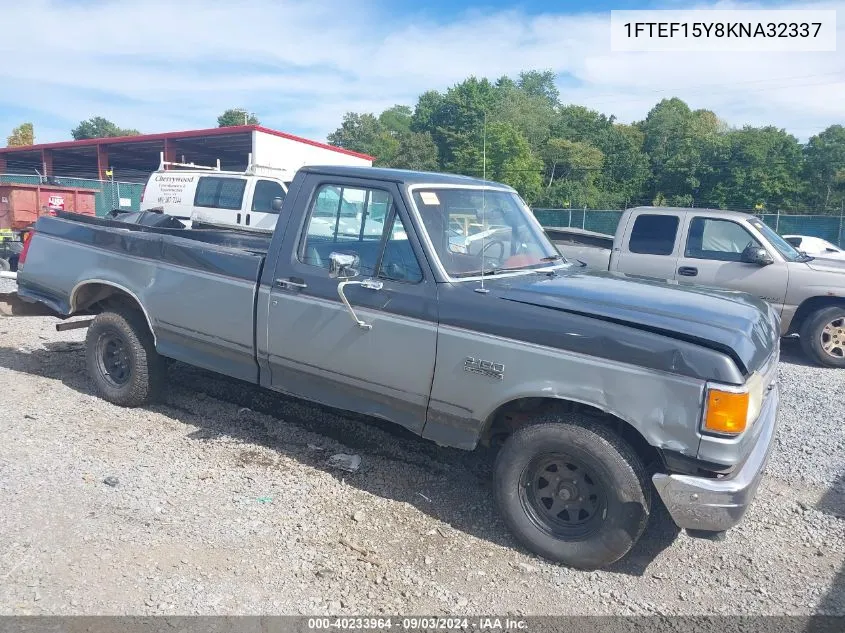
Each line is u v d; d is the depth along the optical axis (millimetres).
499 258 4316
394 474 4543
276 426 5242
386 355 4000
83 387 5910
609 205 56969
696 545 3871
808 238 19203
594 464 3426
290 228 4457
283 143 28547
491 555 3664
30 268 5938
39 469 4254
